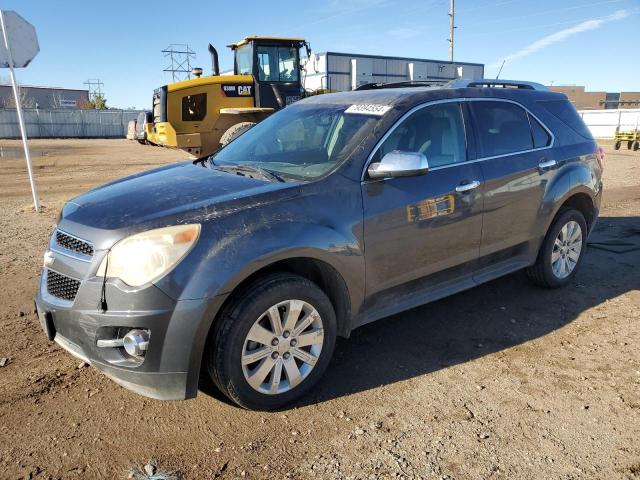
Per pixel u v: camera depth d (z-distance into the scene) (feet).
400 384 11.30
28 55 28.99
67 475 8.55
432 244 12.45
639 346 12.97
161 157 70.28
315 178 11.03
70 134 151.64
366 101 13.10
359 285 11.21
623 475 8.55
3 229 25.29
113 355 9.21
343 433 9.65
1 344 13.01
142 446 9.29
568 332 13.78
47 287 10.27
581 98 241.14
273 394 10.16
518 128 14.96
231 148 14.46
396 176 11.10
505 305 15.56
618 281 17.57
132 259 8.97
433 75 129.59
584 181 16.19
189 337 9.02
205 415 10.19
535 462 8.86
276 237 9.76
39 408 10.38
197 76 47.50
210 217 9.52
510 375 11.66
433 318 14.67
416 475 8.55
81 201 11.10
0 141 122.21
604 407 10.41
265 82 45.85
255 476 8.55
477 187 13.19
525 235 14.88
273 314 9.86
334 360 12.35
